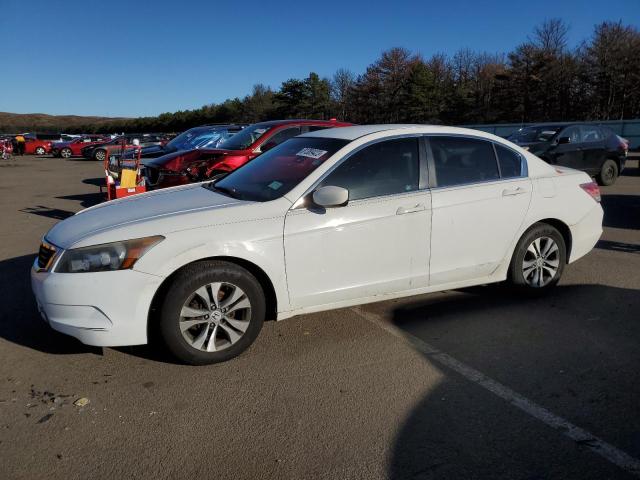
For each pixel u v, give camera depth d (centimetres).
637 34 4812
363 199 388
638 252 648
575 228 486
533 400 312
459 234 422
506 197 443
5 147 3381
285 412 300
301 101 7100
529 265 471
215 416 296
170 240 332
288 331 414
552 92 5262
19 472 249
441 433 279
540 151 1142
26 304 474
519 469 251
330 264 376
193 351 346
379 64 6606
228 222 348
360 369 352
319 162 390
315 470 250
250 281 353
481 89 6253
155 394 319
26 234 807
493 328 418
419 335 406
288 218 361
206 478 245
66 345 386
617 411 299
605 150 1229
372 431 281
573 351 376
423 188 412
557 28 5203
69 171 2244
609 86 4928
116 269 324
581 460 257
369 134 410
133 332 330
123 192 830
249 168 456
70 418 293
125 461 257
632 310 453
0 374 343
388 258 396
